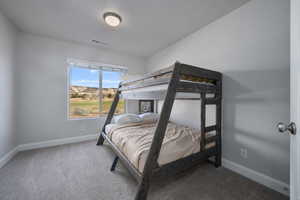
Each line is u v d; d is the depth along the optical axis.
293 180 0.76
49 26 2.30
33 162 2.06
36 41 2.58
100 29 2.41
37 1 1.71
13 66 2.28
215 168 1.94
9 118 2.18
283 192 1.43
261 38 1.61
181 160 1.53
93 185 1.56
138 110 3.93
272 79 1.52
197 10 1.90
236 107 1.85
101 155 2.34
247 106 1.74
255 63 1.66
